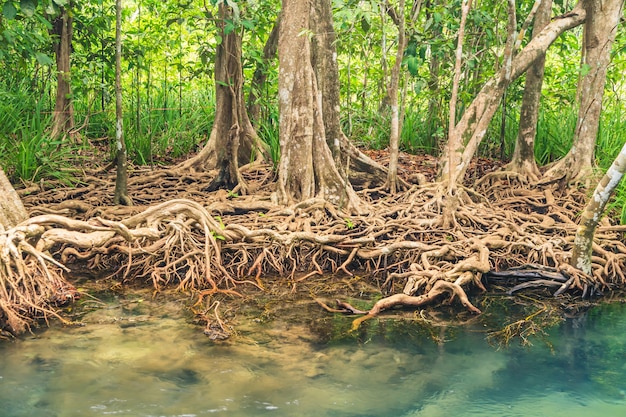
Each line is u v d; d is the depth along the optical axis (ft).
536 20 27.96
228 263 19.42
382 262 19.88
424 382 12.44
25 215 16.56
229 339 14.24
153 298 16.97
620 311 16.90
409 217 21.95
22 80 34.63
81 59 35.17
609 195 17.25
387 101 38.04
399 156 32.86
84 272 18.98
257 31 30.99
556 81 36.76
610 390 12.25
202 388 11.82
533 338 14.88
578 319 16.22
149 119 35.78
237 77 27.66
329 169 23.17
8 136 27.76
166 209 18.48
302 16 22.58
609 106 36.45
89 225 16.92
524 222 22.58
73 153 31.19
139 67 33.37
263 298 17.26
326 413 11.03
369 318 15.87
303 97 22.74
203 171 29.58
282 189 22.97
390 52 38.27
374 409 11.24
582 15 26.55
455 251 18.83
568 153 27.30
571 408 11.51
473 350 14.08
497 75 24.57
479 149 34.53
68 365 12.68
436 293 16.63
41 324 14.96
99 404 11.08
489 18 27.71
